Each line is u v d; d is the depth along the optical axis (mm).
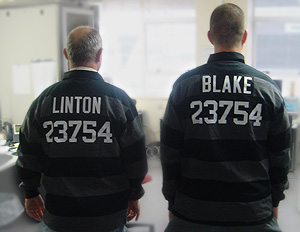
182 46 4938
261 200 1080
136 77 5102
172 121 1145
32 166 1243
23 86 1732
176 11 4828
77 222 1157
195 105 1095
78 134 1158
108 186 1181
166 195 1221
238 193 1060
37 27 1689
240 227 1065
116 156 1199
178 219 1135
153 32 4965
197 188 1093
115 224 1198
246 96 1066
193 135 1098
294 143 3396
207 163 1073
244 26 1143
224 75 1093
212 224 1072
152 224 2480
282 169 1132
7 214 1706
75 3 1741
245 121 1056
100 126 1165
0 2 1702
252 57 4754
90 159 1158
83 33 1229
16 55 1714
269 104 1074
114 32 4996
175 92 1147
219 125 1067
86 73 1215
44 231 1215
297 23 4672
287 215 2656
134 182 1283
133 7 4855
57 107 1182
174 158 1173
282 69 4812
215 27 1128
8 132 2240
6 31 1722
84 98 1176
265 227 1078
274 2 4664
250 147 1062
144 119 4680
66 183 1165
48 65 1698
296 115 3475
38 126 1212
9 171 1700
